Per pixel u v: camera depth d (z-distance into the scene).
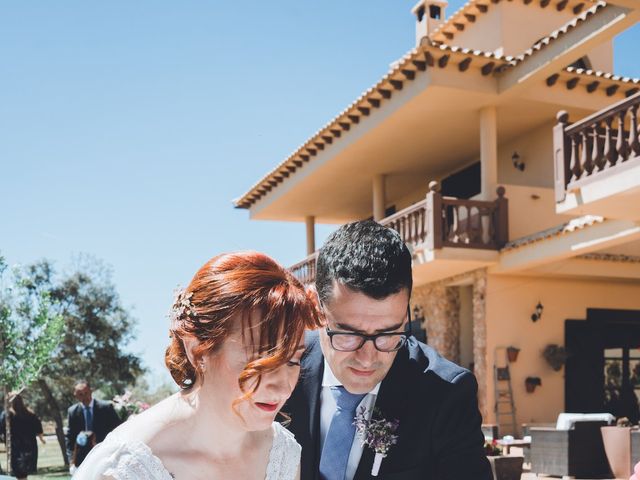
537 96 11.34
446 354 12.86
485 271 11.33
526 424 10.43
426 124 12.35
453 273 12.11
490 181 11.43
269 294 1.45
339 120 13.11
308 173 15.44
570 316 11.64
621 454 8.09
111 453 1.48
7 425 8.17
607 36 9.34
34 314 8.48
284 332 1.43
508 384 11.11
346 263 1.89
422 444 2.19
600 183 7.77
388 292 1.87
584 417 9.02
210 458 1.60
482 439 2.29
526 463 9.68
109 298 19.12
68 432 6.59
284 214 19.45
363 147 13.54
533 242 10.38
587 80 11.50
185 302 1.48
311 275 16.08
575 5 13.38
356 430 2.17
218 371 1.50
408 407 2.19
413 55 10.56
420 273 12.12
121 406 6.66
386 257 1.88
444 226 11.00
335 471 2.20
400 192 17.14
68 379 18.41
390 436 2.10
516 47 13.12
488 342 11.13
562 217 11.84
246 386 1.40
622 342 12.05
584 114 12.11
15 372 8.28
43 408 19.19
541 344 11.41
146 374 19.52
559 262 11.03
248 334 1.44
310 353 2.31
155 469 1.49
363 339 1.94
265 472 1.80
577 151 8.28
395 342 1.97
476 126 12.50
